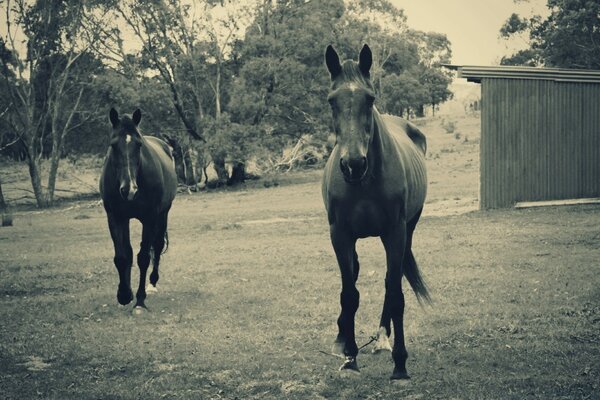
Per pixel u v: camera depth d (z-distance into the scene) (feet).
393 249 20.86
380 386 20.40
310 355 24.02
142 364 24.03
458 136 209.46
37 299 37.58
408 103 210.59
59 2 154.40
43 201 145.18
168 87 157.38
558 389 19.04
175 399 20.16
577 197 75.36
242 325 29.25
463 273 37.88
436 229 60.03
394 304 20.71
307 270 42.88
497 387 19.58
